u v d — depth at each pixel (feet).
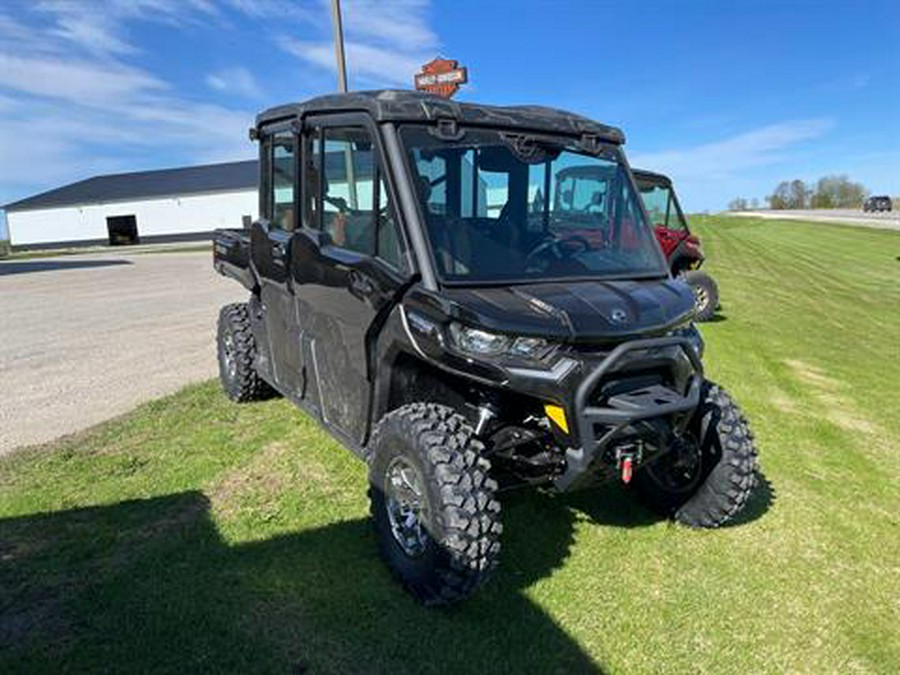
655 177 36.24
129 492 13.92
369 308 11.27
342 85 37.60
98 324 33.88
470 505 9.65
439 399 11.81
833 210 310.45
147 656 9.28
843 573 11.95
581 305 10.19
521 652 9.59
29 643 9.49
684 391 10.74
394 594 10.68
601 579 11.39
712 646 9.98
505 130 11.84
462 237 10.88
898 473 16.51
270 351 16.61
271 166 15.46
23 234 194.80
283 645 9.54
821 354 30.17
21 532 12.35
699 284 36.55
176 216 184.44
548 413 10.03
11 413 19.11
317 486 14.23
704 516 12.64
